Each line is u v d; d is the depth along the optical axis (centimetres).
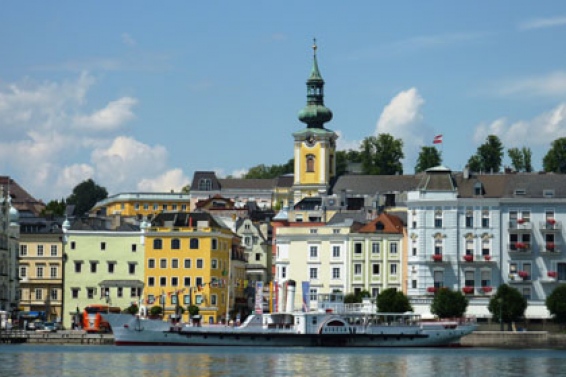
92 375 17838
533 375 18438
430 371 18938
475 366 19888
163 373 18188
